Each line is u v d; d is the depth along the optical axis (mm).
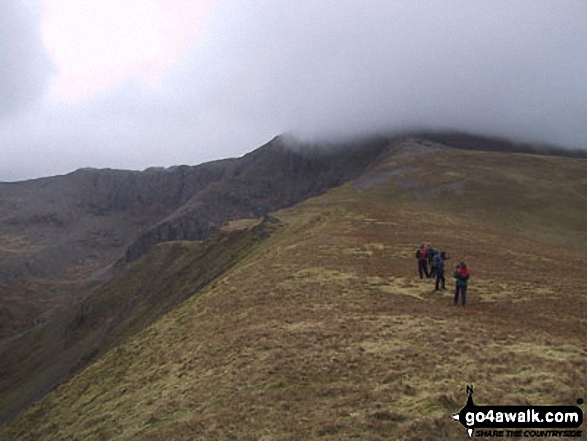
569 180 132375
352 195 127938
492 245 58594
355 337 21469
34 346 155500
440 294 31766
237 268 55344
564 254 59000
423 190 127625
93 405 23859
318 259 43750
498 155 173250
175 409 17766
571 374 16250
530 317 26344
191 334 28344
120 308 140125
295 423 14547
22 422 29484
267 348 21281
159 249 164250
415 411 14367
